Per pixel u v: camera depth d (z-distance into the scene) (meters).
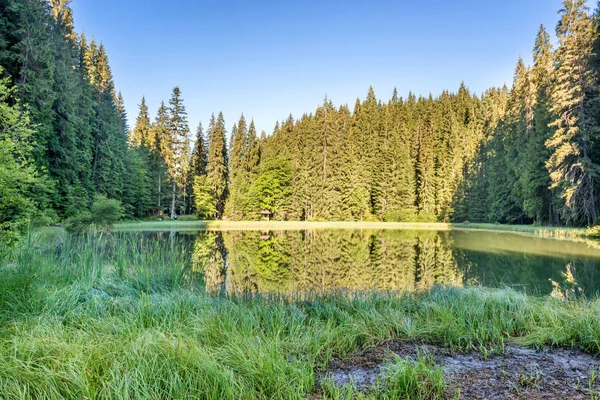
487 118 50.12
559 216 23.09
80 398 2.10
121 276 5.68
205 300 4.57
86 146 23.12
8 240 5.42
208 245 15.86
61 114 18.48
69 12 26.05
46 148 15.74
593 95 18.20
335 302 4.95
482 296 4.95
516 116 30.64
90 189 23.33
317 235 22.62
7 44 14.33
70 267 5.57
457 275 8.95
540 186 22.95
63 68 18.70
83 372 2.27
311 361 2.83
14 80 14.23
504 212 30.39
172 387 2.21
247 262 11.38
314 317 4.22
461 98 57.62
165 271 6.11
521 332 3.75
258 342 3.08
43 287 4.26
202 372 2.41
